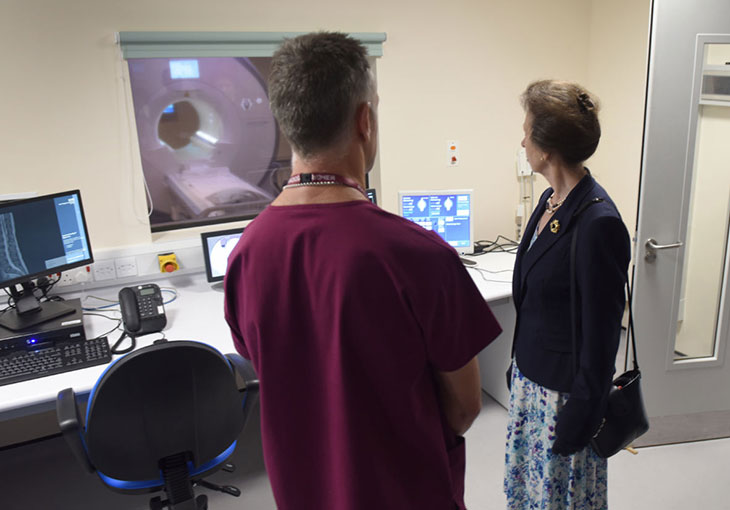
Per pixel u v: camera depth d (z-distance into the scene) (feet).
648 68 6.43
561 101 4.06
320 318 2.33
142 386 4.56
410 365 2.37
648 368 7.45
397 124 9.30
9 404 5.21
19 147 7.32
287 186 2.44
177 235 8.68
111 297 7.79
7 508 6.82
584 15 10.23
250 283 2.45
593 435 4.14
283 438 2.60
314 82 2.18
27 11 7.00
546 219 4.50
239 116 9.02
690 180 6.81
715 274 7.39
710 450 7.13
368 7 8.68
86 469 5.03
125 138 7.85
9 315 6.55
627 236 3.96
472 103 9.71
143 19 7.58
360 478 2.46
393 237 2.19
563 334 4.29
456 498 3.00
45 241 6.54
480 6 9.32
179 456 5.11
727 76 6.61
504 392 8.41
